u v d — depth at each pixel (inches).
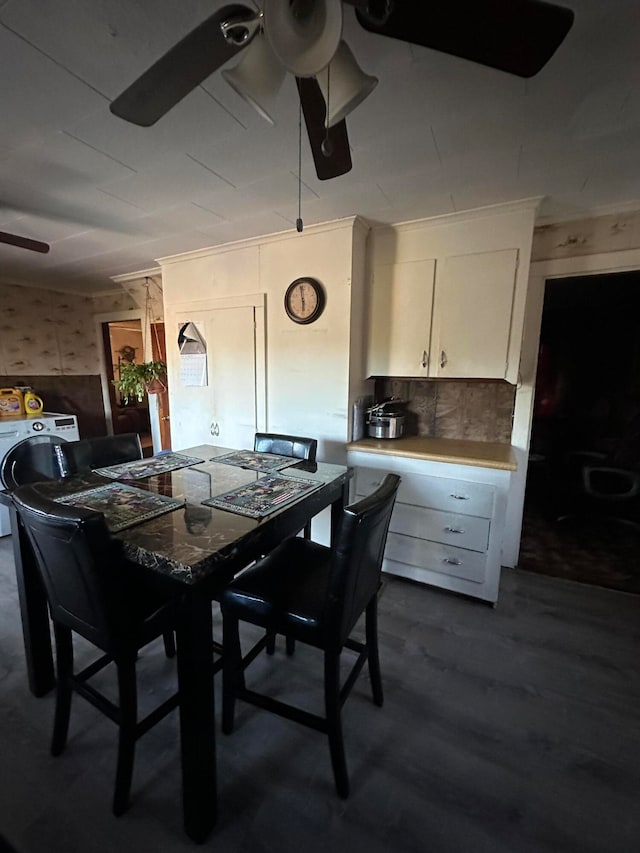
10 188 75.5
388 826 44.6
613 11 37.7
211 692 43.1
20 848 42.3
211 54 33.3
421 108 52.0
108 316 177.2
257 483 64.1
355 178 71.7
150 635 46.7
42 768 50.5
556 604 87.5
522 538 122.7
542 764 51.6
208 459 80.5
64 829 44.0
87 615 44.1
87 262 128.7
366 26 31.5
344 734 55.8
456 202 82.2
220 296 114.8
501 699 61.9
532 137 58.8
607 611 85.0
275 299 105.8
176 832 43.8
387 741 54.8
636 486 112.9
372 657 58.6
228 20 30.3
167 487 62.0
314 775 50.2
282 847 42.5
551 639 76.1
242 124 55.4
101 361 185.0
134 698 45.4
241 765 51.4
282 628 48.5
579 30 39.8
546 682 65.6
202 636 41.4
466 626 79.9
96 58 43.9
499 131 57.3
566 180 72.4
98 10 37.8
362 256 98.2
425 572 93.2
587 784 49.2
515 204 81.9
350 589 44.5
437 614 83.8
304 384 104.8
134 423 246.8
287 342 105.7
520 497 100.3
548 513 144.5
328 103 38.7
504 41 31.8
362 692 63.1
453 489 87.8
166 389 150.6
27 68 44.8
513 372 87.5
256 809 46.2
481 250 87.6
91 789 48.1
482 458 85.4
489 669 68.3
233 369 115.4
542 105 51.5
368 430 110.5
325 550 63.7
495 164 66.8
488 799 47.4
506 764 51.6
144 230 98.6
